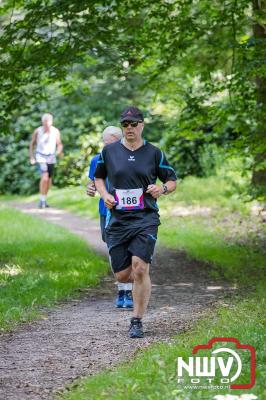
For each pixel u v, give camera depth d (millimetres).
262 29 28969
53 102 53031
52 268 23953
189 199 40875
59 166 51625
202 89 29281
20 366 13477
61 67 26453
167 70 30609
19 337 15758
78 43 26250
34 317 17578
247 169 28844
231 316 15922
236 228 33031
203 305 18953
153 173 15438
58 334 15984
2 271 22891
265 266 24984
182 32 28078
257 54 23891
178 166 48719
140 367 12164
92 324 16984
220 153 44844
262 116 26156
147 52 29312
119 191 15359
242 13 26812
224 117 28281
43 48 26234
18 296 19484
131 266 15672
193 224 34938
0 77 26188
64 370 13172
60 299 20000
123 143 15516
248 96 27578
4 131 27828
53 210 41906
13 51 26312
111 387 11430
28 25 25781
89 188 18234
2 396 11734
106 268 24734
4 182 54312
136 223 15312
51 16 25500
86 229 35031
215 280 23312
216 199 40188
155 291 21484
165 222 35875
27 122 53125
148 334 15664
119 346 14734
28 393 11875
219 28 28031
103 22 26375
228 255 27281
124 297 19109
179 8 28250
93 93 52188
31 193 53344
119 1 26406
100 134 51281
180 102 32406
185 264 26438
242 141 26969
